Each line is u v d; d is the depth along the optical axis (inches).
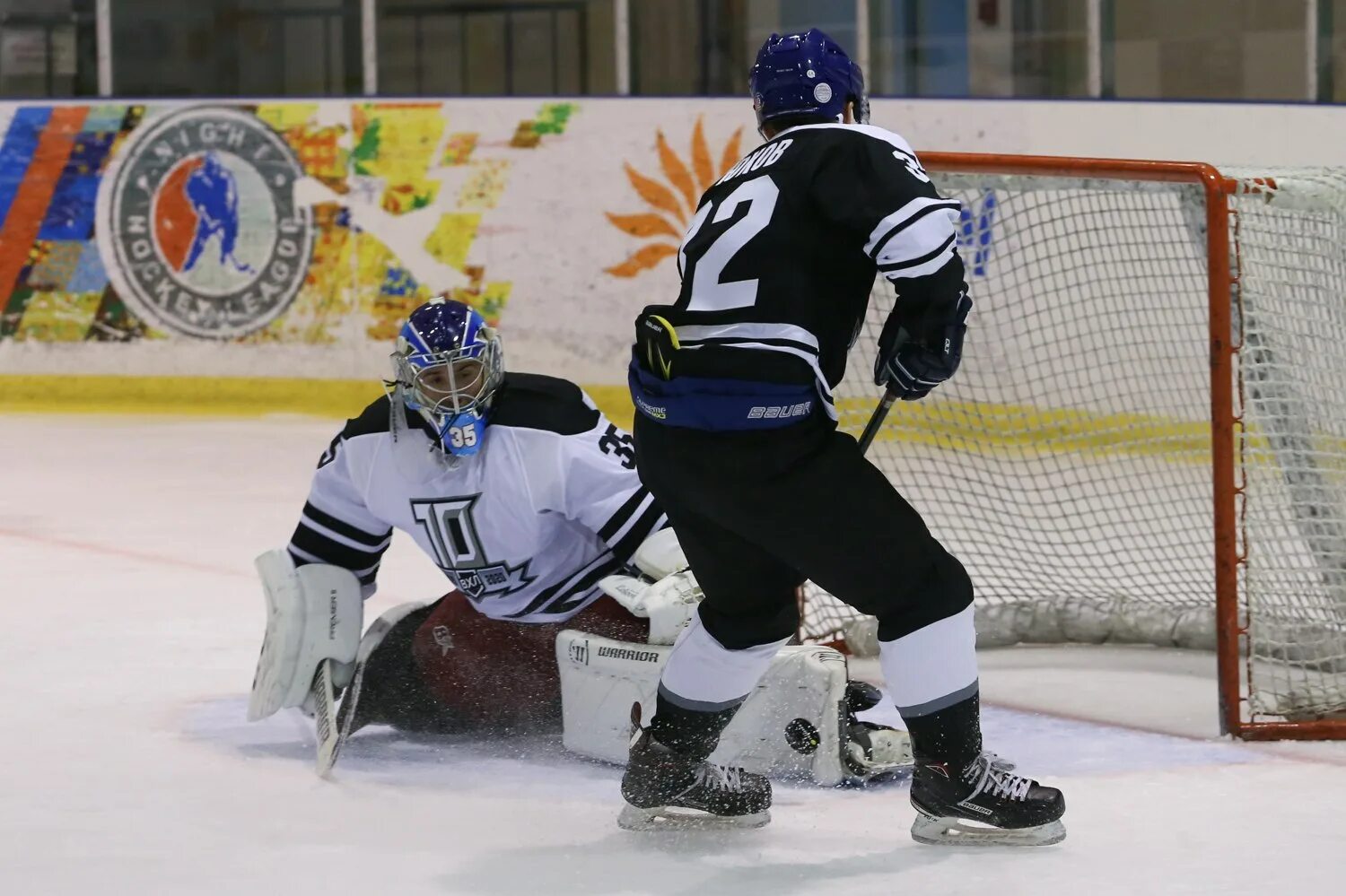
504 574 435.8
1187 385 879.7
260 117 1258.6
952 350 320.8
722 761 413.7
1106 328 888.9
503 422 423.2
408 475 423.8
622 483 424.2
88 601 652.7
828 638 578.2
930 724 343.9
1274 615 487.2
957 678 341.4
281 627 430.9
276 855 351.9
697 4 1273.4
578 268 1230.9
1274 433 485.1
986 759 352.5
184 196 1269.7
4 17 1348.4
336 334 1262.3
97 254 1283.2
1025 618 588.4
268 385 1272.1
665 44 1284.4
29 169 1285.7
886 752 405.7
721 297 325.7
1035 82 1224.8
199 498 916.0
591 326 1232.2
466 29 1325.0
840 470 326.6
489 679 450.6
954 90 1238.9
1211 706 496.1
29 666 541.0
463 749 450.3
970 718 344.8
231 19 1338.6
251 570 716.7
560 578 442.9
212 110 1262.3
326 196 1254.9
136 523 839.7
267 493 930.7
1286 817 375.9
